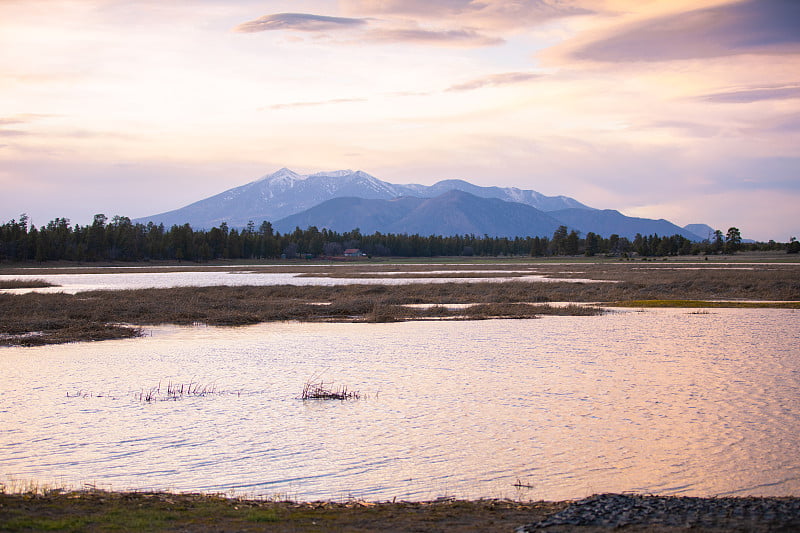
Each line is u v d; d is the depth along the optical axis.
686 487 11.88
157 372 23.86
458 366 24.59
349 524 9.38
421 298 55.19
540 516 9.73
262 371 23.95
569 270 109.31
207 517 9.62
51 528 8.81
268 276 104.25
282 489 11.86
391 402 18.73
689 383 21.06
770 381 21.30
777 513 9.48
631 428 15.81
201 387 21.08
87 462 13.43
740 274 76.62
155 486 11.98
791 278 67.19
